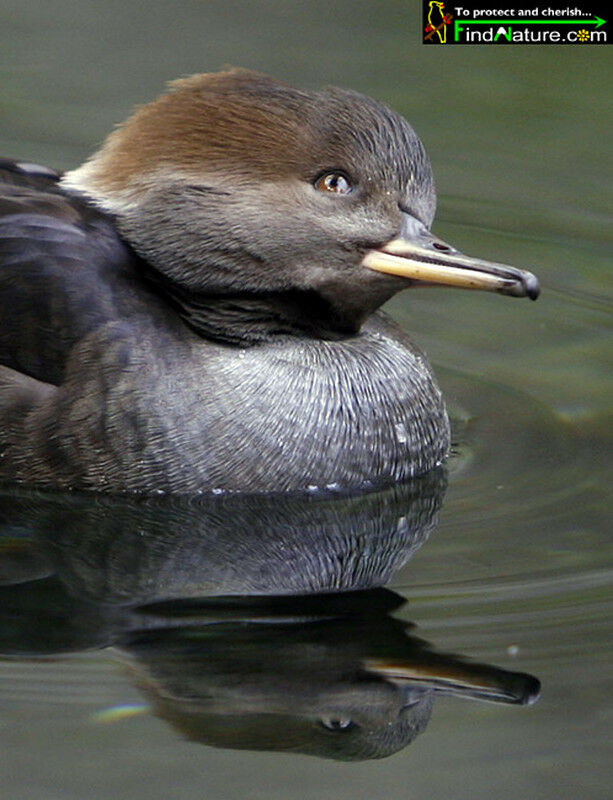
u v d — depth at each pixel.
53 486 10.16
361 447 10.41
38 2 17.69
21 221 10.35
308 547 9.65
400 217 9.91
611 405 11.56
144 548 9.60
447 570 9.26
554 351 12.50
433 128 15.48
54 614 8.75
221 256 9.98
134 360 9.95
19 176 11.05
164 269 10.11
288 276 10.04
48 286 10.12
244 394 10.13
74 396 9.98
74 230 10.33
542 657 8.31
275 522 9.99
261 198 9.84
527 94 16.08
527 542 9.59
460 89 16.02
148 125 10.07
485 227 14.24
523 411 11.51
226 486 10.14
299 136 9.80
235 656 8.34
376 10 17.72
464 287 9.80
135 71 16.09
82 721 7.77
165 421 9.97
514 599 8.88
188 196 9.89
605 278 13.60
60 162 14.41
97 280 10.13
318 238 9.89
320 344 10.48
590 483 10.36
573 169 15.06
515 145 15.37
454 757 7.65
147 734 7.70
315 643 8.45
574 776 7.52
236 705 7.92
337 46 16.70
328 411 10.33
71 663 8.24
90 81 15.88
